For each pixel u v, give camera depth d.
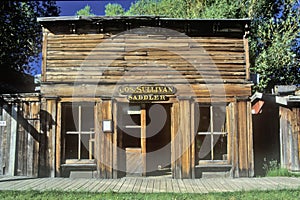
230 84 10.50
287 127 11.38
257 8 20.31
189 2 23.09
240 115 10.40
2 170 10.52
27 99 10.60
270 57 18.67
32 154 10.45
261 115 13.91
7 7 20.95
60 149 10.30
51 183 9.16
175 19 10.36
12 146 10.55
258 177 10.27
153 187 8.62
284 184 8.95
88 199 6.98
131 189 8.33
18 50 22.38
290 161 11.22
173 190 8.20
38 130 10.51
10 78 17.36
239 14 19.80
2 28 20.77
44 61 10.60
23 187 8.50
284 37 19.11
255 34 19.91
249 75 10.59
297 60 19.19
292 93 11.91
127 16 10.34
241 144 10.31
